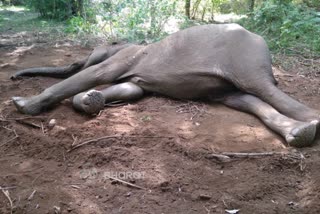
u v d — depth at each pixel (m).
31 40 10.02
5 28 11.69
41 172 4.10
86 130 4.79
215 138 4.65
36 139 4.66
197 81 5.41
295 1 11.44
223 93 5.50
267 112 4.91
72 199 3.66
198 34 5.62
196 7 12.71
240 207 3.56
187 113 5.31
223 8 13.80
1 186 3.86
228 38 5.45
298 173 4.06
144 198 3.67
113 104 5.56
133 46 6.07
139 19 9.40
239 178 3.95
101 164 4.19
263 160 4.20
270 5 9.45
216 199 3.65
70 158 4.32
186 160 4.23
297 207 3.59
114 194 3.72
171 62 5.59
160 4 9.70
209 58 5.39
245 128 4.89
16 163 4.29
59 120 5.14
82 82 5.59
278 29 8.98
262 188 3.80
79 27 10.23
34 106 5.30
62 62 7.97
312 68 7.27
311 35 8.62
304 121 4.73
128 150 4.35
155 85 5.66
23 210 3.53
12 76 6.79
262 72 5.21
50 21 12.87
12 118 5.19
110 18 9.70
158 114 5.27
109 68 5.79
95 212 3.49
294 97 5.93
